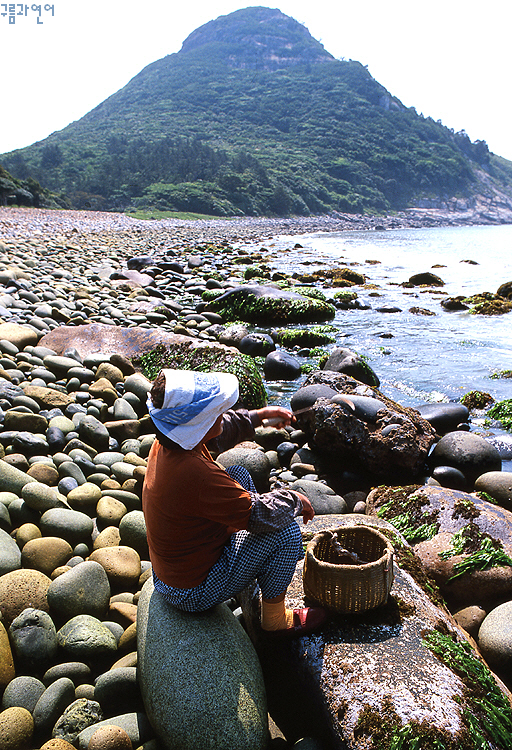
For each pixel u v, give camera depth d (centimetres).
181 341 784
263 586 276
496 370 893
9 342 743
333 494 491
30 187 7200
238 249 2709
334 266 2272
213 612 283
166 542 259
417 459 551
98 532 415
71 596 324
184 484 247
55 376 705
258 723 246
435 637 282
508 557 380
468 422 701
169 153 14562
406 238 4916
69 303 1065
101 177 12462
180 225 6309
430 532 412
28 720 259
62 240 2684
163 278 1656
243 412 307
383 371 891
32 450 500
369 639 278
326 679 261
